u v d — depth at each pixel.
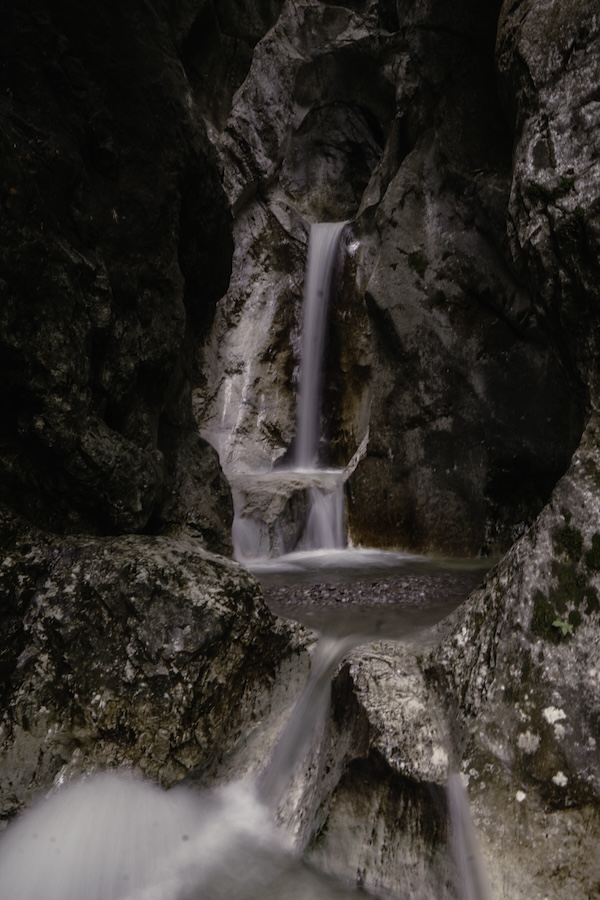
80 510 4.40
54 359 4.02
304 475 8.12
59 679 3.32
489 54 6.61
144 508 4.66
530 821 2.56
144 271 5.22
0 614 3.42
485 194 6.46
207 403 9.53
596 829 2.46
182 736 3.31
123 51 5.03
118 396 4.89
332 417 9.55
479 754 2.77
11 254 3.77
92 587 3.56
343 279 9.61
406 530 7.07
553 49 3.70
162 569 3.69
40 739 3.16
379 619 4.28
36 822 2.96
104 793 3.10
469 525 6.68
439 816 2.70
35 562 3.66
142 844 3.00
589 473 3.11
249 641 3.73
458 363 6.80
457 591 5.04
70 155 4.42
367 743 2.96
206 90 11.58
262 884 2.84
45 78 4.36
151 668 3.37
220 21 11.78
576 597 2.88
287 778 3.33
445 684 3.13
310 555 6.89
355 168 11.57
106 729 3.24
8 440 4.03
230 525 6.37
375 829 2.84
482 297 6.68
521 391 6.36
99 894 2.81
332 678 3.48
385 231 7.61
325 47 10.70
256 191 10.77
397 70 9.66
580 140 3.44
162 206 5.41
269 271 10.38
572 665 2.76
